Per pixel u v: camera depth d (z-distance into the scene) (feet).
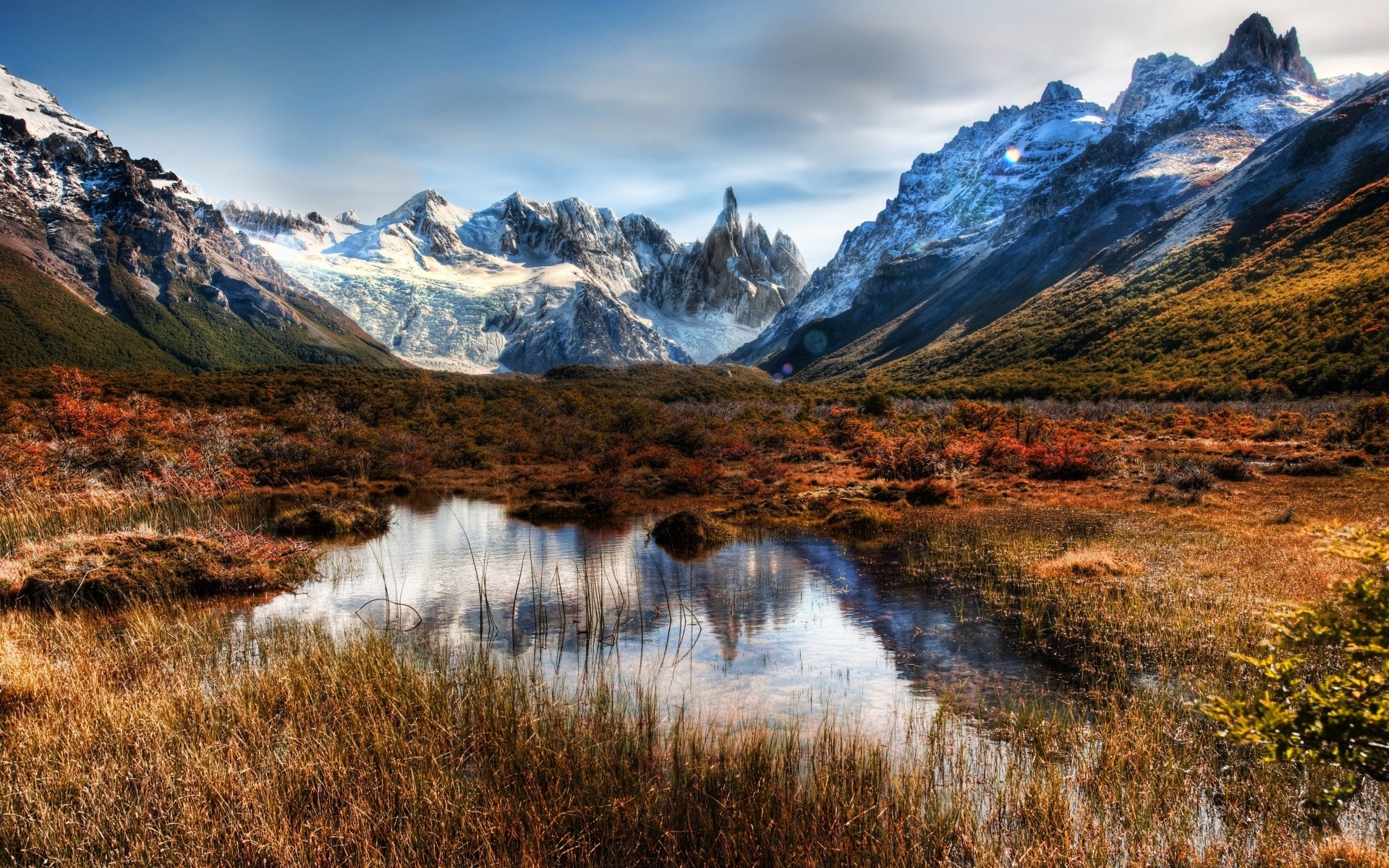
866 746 25.75
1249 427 168.45
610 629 41.47
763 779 22.75
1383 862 17.97
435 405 232.32
